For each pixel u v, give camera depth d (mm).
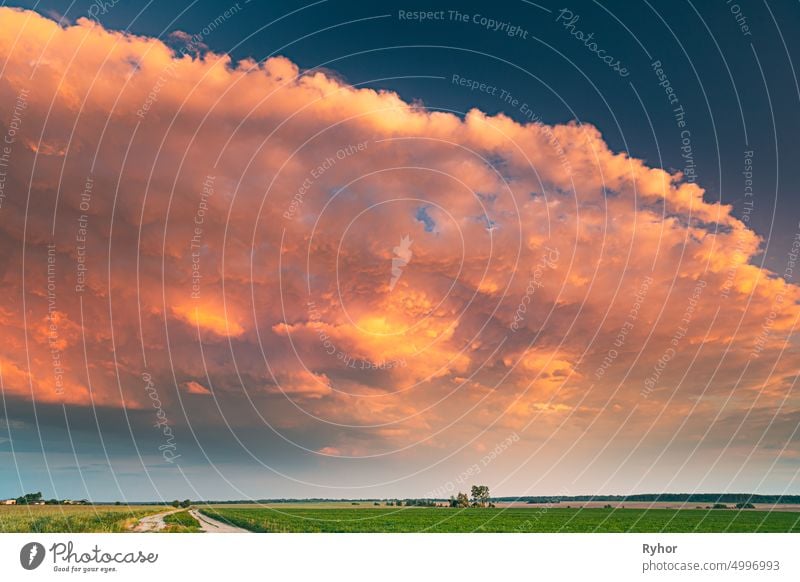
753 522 31812
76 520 26266
